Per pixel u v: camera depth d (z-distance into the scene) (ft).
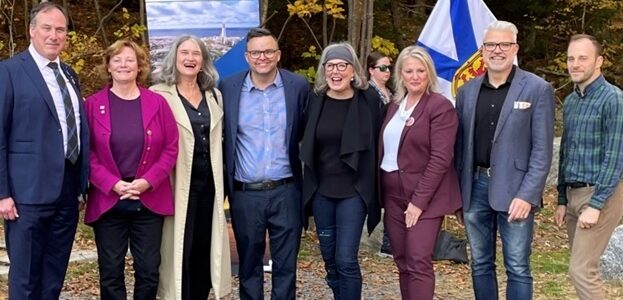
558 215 14.90
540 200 14.06
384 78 21.07
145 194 14.32
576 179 14.16
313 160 14.93
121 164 14.16
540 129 13.87
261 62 14.96
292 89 15.38
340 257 14.84
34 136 13.53
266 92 15.28
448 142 14.25
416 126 14.40
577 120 14.11
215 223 15.31
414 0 44.14
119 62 14.17
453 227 27.45
